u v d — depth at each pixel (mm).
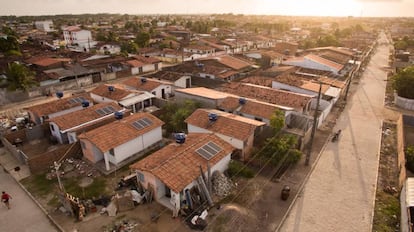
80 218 20234
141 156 28906
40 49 90312
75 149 28500
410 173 26266
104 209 21188
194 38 122688
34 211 21453
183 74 56344
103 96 40875
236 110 34531
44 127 33312
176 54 81312
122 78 63625
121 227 19234
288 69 58812
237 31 158375
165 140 32250
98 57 74500
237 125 28484
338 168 26938
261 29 179250
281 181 24922
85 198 22625
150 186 21953
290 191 23484
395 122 38094
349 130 35469
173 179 20516
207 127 29500
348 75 61188
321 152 29938
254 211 21141
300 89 43781
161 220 20141
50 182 24859
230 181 24297
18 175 25781
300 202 22281
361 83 57344
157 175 20422
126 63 67375
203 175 21922
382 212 21141
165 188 22172
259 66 68438
